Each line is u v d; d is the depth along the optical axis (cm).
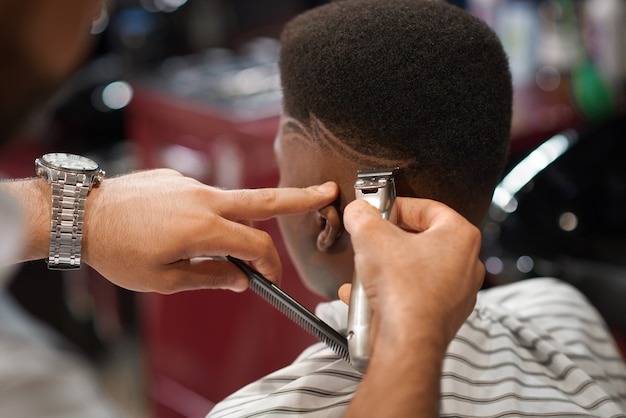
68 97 210
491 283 146
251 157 155
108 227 86
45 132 205
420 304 59
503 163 84
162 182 88
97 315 208
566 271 145
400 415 55
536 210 147
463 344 83
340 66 76
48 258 88
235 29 212
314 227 85
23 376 56
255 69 182
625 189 150
